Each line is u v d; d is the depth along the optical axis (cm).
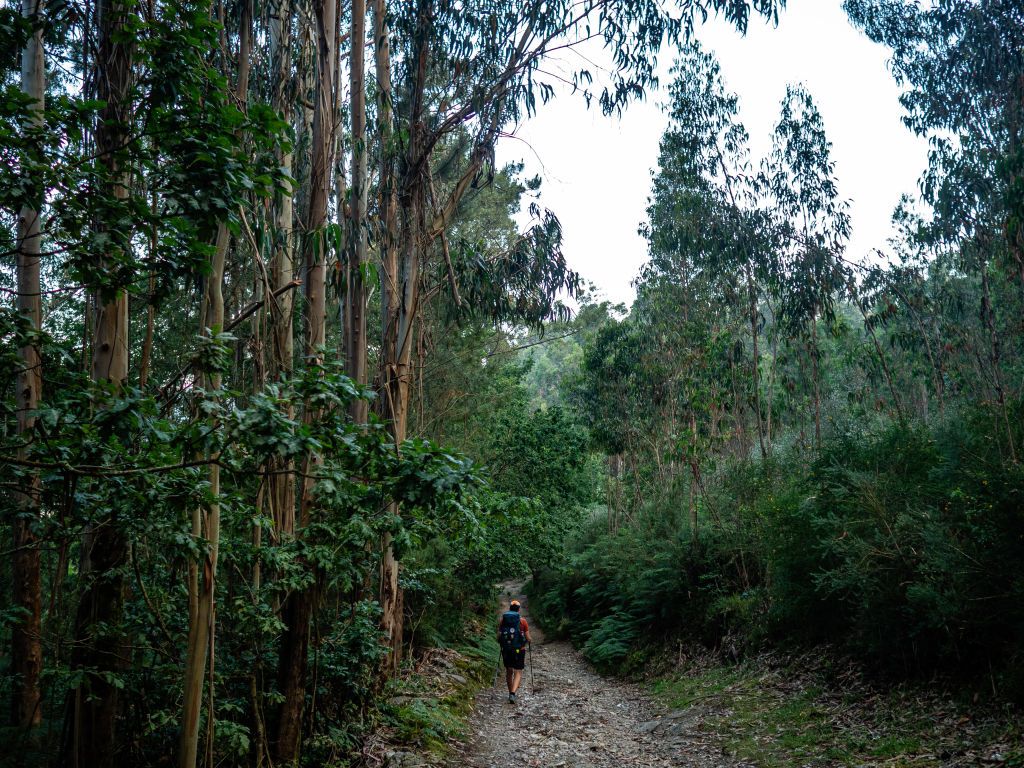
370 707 785
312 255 722
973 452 780
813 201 1775
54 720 621
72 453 334
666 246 1961
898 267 1831
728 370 1877
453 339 1703
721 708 948
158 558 543
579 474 1975
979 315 1723
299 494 696
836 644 973
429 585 1287
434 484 375
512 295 1192
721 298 1994
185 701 445
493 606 2053
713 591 1402
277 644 666
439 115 1026
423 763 686
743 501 1405
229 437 327
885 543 795
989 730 611
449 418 1716
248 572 650
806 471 1309
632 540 1712
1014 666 646
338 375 371
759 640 1165
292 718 589
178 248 371
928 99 1641
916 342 1825
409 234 1015
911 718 705
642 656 1494
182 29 372
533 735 922
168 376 1038
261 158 390
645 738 907
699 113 1828
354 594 780
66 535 389
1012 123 1467
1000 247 1565
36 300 590
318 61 768
